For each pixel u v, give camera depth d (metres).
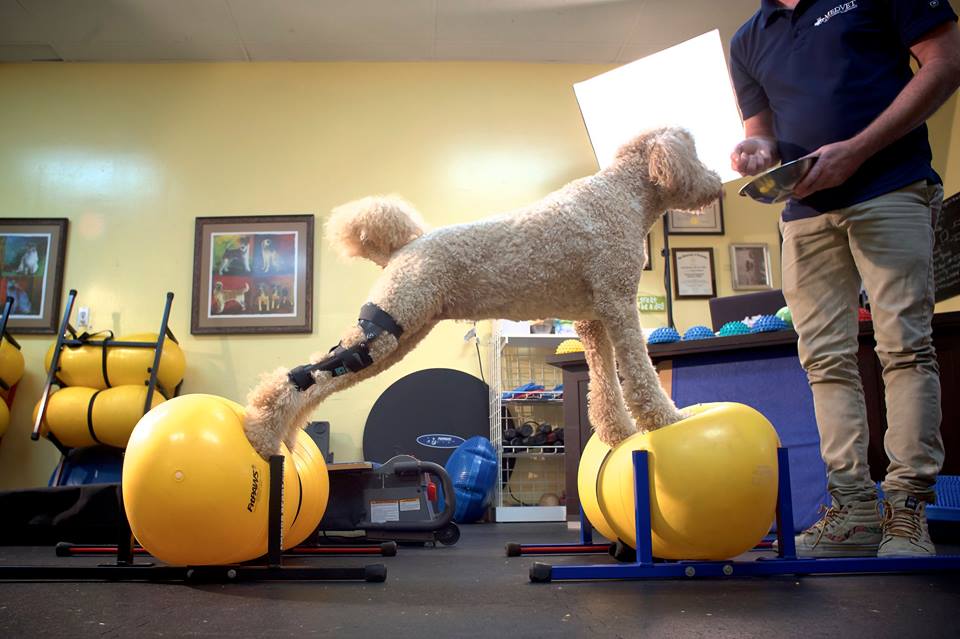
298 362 4.54
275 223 4.70
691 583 1.30
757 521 1.33
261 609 1.12
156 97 4.88
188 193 4.75
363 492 2.52
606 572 1.35
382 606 1.13
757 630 0.91
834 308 1.67
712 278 4.73
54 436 3.96
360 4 4.36
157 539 1.35
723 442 1.32
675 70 3.59
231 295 4.59
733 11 4.46
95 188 4.75
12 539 2.61
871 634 0.89
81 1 4.28
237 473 1.35
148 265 4.65
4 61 4.88
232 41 4.71
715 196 1.47
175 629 0.98
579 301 1.42
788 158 1.72
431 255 1.37
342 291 4.64
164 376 4.10
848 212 1.59
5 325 4.17
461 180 4.87
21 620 1.05
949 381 2.26
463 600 1.17
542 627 0.95
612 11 4.45
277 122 4.88
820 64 1.67
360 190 4.81
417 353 4.63
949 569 1.39
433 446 4.42
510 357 4.69
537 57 4.97
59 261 4.61
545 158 4.93
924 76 1.45
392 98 4.95
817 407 1.69
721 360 2.60
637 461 1.36
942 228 3.70
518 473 4.50
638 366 1.37
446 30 4.62
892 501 1.53
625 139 1.51
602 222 1.39
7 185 4.73
